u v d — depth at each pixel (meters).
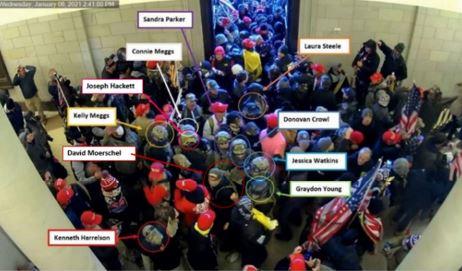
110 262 5.62
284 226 6.22
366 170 5.77
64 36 8.64
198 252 5.29
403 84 9.09
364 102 7.60
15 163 3.62
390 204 6.39
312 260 5.05
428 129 6.73
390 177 5.70
